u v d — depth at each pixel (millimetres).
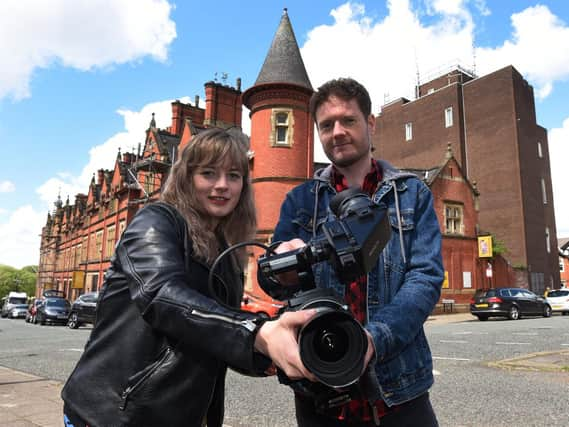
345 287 1741
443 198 22797
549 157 35594
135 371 1210
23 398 4949
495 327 14289
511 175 32312
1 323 26875
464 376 5898
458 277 22453
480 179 34469
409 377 1574
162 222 1301
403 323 1309
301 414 1714
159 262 1174
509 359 7090
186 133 24766
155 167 26391
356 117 1779
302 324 914
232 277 1636
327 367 889
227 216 1695
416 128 40438
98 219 37531
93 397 1218
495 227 32812
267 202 17250
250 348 987
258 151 17906
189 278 1292
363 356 915
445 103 37781
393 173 1825
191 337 1056
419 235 1685
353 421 1570
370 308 1646
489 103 34531
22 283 84375
